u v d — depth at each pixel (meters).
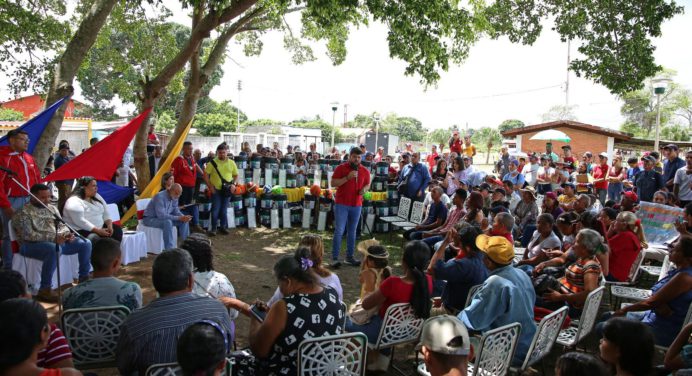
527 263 5.70
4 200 5.35
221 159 9.31
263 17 12.91
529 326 3.48
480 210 6.37
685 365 2.81
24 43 10.52
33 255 5.23
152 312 2.49
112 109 40.66
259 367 2.84
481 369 3.03
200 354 1.75
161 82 10.76
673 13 8.43
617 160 11.43
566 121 23.28
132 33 13.23
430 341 2.09
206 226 9.59
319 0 7.38
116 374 3.90
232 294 3.53
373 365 3.92
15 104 31.41
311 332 2.74
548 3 9.89
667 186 9.38
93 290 3.16
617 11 8.70
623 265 5.34
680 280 3.60
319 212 10.25
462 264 4.16
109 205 7.16
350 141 44.16
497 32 10.48
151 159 12.22
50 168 13.50
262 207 10.34
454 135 14.84
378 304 3.76
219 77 37.53
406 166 9.78
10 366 1.75
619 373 2.40
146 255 7.41
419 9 7.45
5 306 1.81
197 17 10.91
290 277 2.89
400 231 10.32
